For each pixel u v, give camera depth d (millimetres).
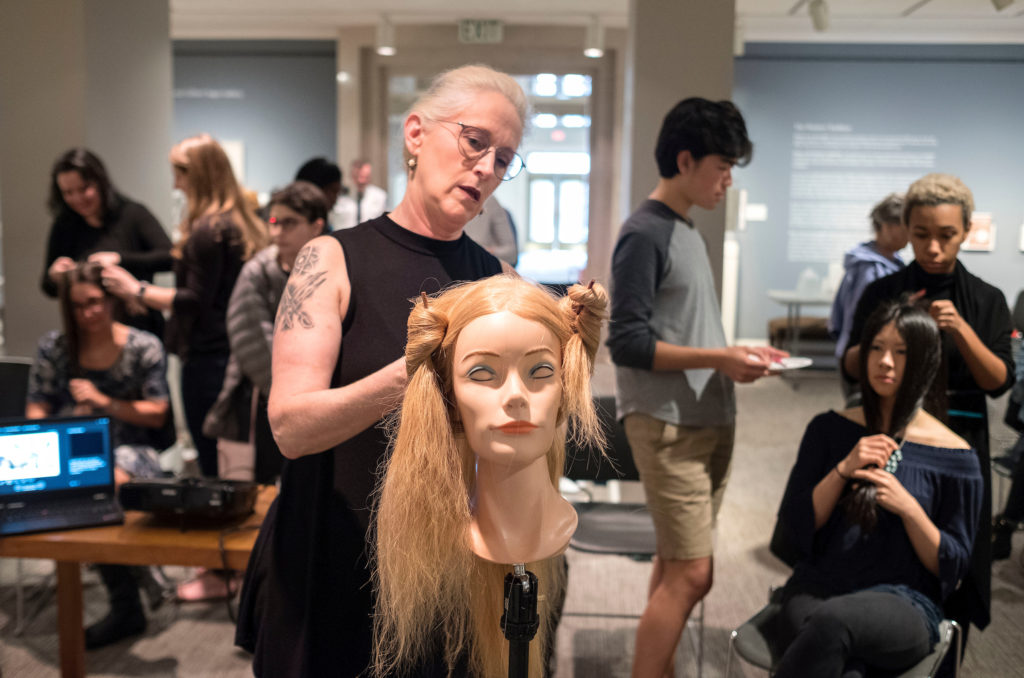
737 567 3383
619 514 3076
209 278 3279
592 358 1117
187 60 8867
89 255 3715
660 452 2307
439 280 1359
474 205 1319
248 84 8859
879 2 3660
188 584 3307
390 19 7520
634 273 2238
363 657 1314
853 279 3260
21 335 4246
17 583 3246
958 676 2037
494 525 1138
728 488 3941
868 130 4910
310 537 1335
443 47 7707
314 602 1315
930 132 4109
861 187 5168
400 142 1436
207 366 3371
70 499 2346
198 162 3289
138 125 4660
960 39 3584
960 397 2229
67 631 2486
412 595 1126
